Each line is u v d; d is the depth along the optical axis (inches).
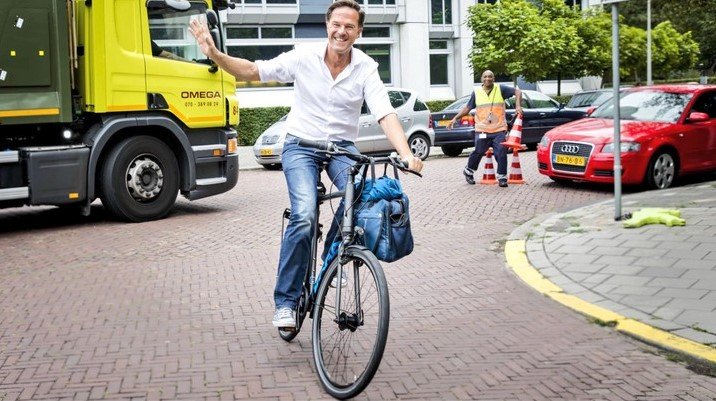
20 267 316.8
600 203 415.5
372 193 171.2
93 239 378.0
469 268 296.2
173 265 313.7
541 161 537.3
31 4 390.0
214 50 179.8
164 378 182.9
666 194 435.2
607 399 167.3
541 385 176.1
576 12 1228.5
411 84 1258.0
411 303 249.1
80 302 256.7
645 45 1503.4
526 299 249.6
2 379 183.5
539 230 348.2
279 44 1179.3
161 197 435.2
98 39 406.9
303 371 186.5
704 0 716.7
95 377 184.2
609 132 502.6
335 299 173.5
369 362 158.6
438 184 561.9
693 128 510.3
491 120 535.8
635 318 218.5
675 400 166.1
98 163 423.2
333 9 183.5
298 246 187.9
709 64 2242.9
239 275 293.4
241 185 609.6
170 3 420.8
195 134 450.9
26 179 399.2
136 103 421.1
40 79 395.2
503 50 1104.8
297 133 191.2
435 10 1301.7
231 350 203.5
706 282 244.7
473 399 168.6
